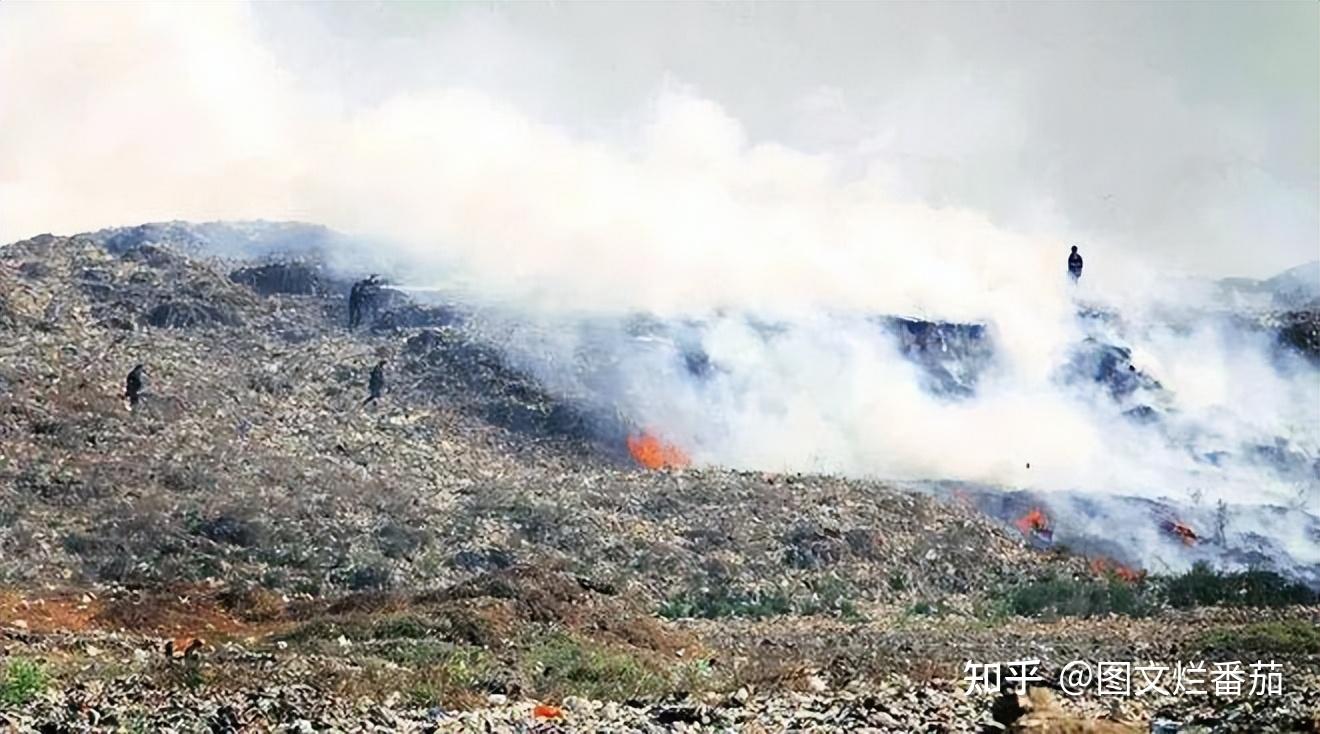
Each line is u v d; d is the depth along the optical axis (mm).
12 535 83812
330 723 40250
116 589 78438
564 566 87938
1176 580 95500
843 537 97125
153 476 95750
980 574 96688
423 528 92062
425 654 57125
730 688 50375
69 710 41781
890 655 63906
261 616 75125
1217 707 42594
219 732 39625
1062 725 32250
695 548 94562
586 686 51375
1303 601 92312
